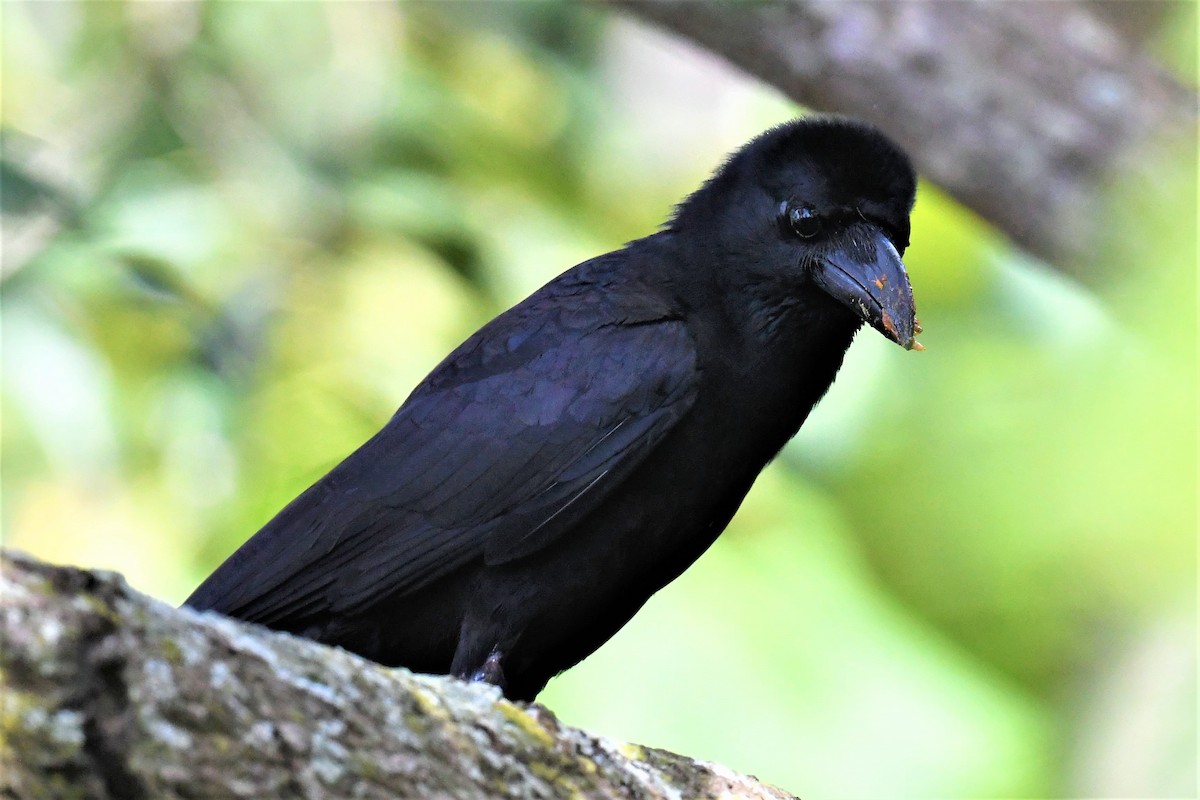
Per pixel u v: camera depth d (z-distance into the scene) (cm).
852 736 1174
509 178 1317
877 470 1298
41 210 1088
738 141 1555
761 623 1185
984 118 1142
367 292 1202
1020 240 1162
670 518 759
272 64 1291
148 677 418
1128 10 1346
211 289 1159
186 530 1164
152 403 1150
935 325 1317
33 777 392
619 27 1494
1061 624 1230
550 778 518
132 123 1258
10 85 1291
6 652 398
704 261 787
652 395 750
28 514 1164
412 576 738
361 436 1177
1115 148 1113
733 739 1148
